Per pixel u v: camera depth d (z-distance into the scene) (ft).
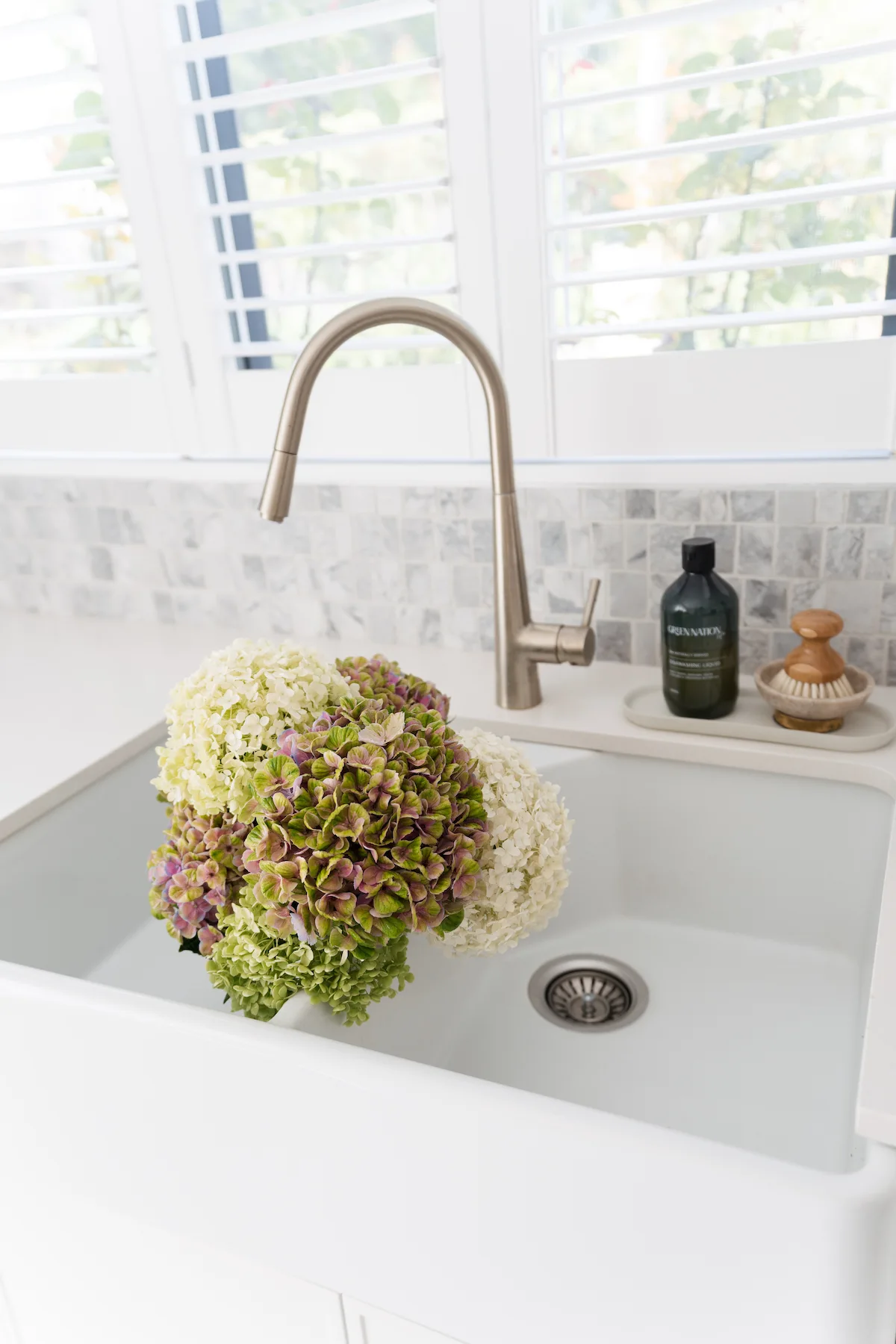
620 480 3.62
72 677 4.00
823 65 2.92
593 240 3.57
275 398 4.09
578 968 3.17
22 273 4.16
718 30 3.21
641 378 3.51
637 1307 1.76
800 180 3.27
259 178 4.06
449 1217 1.86
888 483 3.26
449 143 3.46
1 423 4.65
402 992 2.66
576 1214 1.74
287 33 3.51
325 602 4.23
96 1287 2.46
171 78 3.72
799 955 3.16
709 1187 1.61
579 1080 2.72
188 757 2.31
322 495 4.05
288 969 2.12
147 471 4.40
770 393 3.36
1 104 4.20
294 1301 2.17
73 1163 2.26
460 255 3.60
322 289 4.10
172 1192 2.16
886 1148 1.64
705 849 3.24
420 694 2.68
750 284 3.43
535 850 2.35
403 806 2.07
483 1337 1.94
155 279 4.06
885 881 2.29
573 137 3.49
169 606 4.56
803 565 3.41
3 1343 2.79
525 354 3.65
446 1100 1.77
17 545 4.76
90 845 3.26
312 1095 1.89
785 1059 2.74
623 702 3.39
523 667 3.39
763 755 3.03
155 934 3.40
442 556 3.94
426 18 3.61
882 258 3.26
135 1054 2.05
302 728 2.32
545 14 3.28
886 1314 1.65
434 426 3.86
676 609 3.10
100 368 4.46
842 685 3.09
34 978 2.15
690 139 3.35
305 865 1.98
